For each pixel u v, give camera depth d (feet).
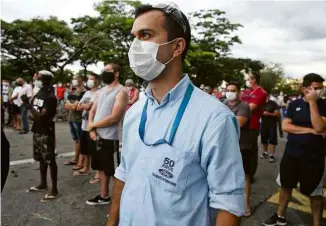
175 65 4.17
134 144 4.21
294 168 10.82
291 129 10.73
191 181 3.72
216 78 121.70
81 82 18.94
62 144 26.76
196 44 102.83
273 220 11.51
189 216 3.69
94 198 13.15
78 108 16.38
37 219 11.71
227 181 3.64
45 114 13.19
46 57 75.72
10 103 35.86
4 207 12.67
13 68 82.12
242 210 3.67
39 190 14.62
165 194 3.73
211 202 3.69
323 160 10.57
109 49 71.61
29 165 19.33
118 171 4.93
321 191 10.59
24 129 31.30
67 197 13.92
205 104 3.84
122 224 4.10
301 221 12.12
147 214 3.80
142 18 4.16
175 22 4.07
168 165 3.73
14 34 75.15
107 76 12.33
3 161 7.87
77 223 11.47
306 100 10.71
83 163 17.94
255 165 12.91
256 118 13.65
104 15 76.95
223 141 3.65
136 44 4.15
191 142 3.73
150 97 4.25
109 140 12.23
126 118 4.52
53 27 75.31
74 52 76.48
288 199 11.36
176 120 3.86
